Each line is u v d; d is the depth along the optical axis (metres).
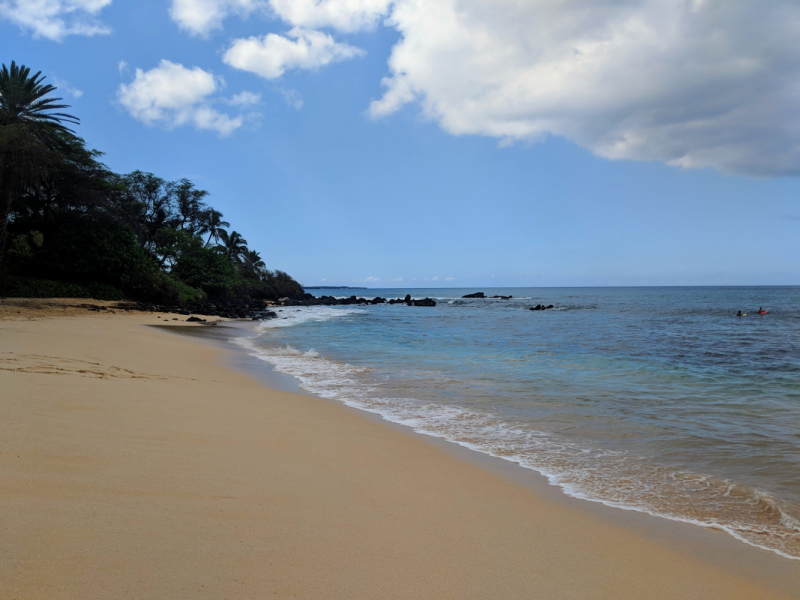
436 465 5.34
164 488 3.46
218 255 56.19
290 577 2.52
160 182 53.84
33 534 2.49
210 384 9.27
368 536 3.21
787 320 38.38
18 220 37.09
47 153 30.22
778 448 6.24
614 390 10.14
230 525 3.04
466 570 2.91
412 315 46.19
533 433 6.89
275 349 17.44
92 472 3.52
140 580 2.24
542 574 2.99
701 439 6.63
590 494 4.71
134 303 36.53
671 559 3.43
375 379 11.30
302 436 5.90
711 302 80.62
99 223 38.59
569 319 39.97
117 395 6.42
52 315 24.27
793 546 3.74
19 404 5.05
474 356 15.82
